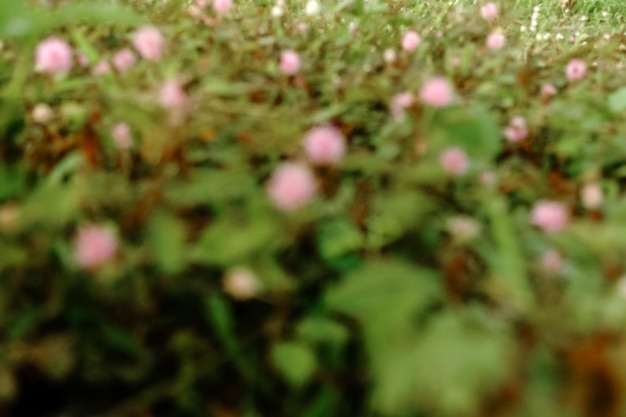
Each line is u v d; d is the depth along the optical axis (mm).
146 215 196
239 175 203
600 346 159
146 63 265
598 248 192
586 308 173
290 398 190
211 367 189
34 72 255
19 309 189
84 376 185
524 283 180
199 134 223
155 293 192
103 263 182
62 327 191
